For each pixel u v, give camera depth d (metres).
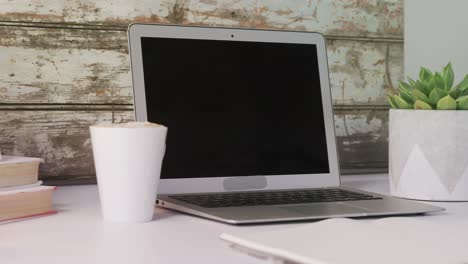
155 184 0.98
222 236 0.82
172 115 1.16
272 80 1.26
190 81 1.18
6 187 0.98
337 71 1.55
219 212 0.99
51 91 1.33
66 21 1.33
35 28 1.31
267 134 1.23
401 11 1.61
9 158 1.04
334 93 1.55
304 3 1.52
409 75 1.63
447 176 1.18
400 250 0.76
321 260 0.70
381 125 1.60
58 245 0.83
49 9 1.32
